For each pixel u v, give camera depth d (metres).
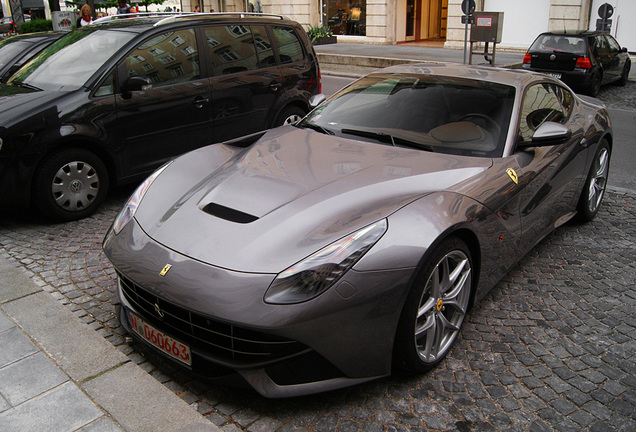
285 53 6.62
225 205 2.83
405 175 3.03
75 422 2.38
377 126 3.72
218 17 5.95
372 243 2.50
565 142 3.87
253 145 3.64
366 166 3.15
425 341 2.81
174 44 5.48
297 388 2.46
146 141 5.19
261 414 2.54
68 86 4.89
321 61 16.98
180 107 5.40
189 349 2.56
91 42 5.36
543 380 2.82
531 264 4.16
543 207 3.82
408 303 2.57
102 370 2.73
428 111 3.76
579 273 4.02
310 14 24.19
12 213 4.99
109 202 5.31
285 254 2.47
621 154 7.50
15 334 3.01
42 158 4.52
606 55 13.01
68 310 3.26
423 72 4.24
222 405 2.60
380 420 2.51
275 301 2.33
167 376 2.80
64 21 15.98
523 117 3.72
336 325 2.40
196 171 3.32
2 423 2.36
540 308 3.53
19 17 23.20
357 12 22.77
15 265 3.95
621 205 5.45
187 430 2.35
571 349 3.10
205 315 2.37
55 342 2.95
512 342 3.15
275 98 6.38
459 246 2.82
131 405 2.49
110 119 4.88
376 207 2.71
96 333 3.03
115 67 4.98
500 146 3.49
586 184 4.66
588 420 2.54
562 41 12.64
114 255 2.81
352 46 20.97
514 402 2.65
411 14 22.64
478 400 2.66
